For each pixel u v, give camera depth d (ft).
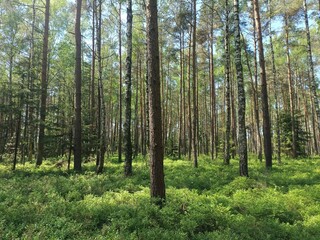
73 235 18.80
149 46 27.71
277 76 114.42
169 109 161.27
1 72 99.50
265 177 41.04
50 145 77.51
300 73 124.77
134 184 38.11
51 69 110.22
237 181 36.99
